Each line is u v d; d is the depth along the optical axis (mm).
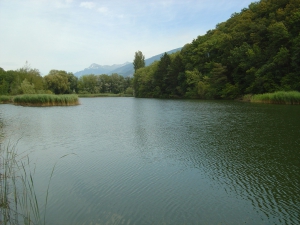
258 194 8641
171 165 11750
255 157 12570
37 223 7008
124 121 26469
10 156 13391
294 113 28000
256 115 27500
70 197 8594
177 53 94438
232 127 20812
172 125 22906
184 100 65312
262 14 62281
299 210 7570
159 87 90625
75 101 55375
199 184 9547
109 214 7473
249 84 55312
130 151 14242
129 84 138500
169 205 7973
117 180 10023
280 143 15094
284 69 48094
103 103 61969
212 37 74375
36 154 13938
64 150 14703
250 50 53875
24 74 76000
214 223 6973
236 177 10141
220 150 13977
